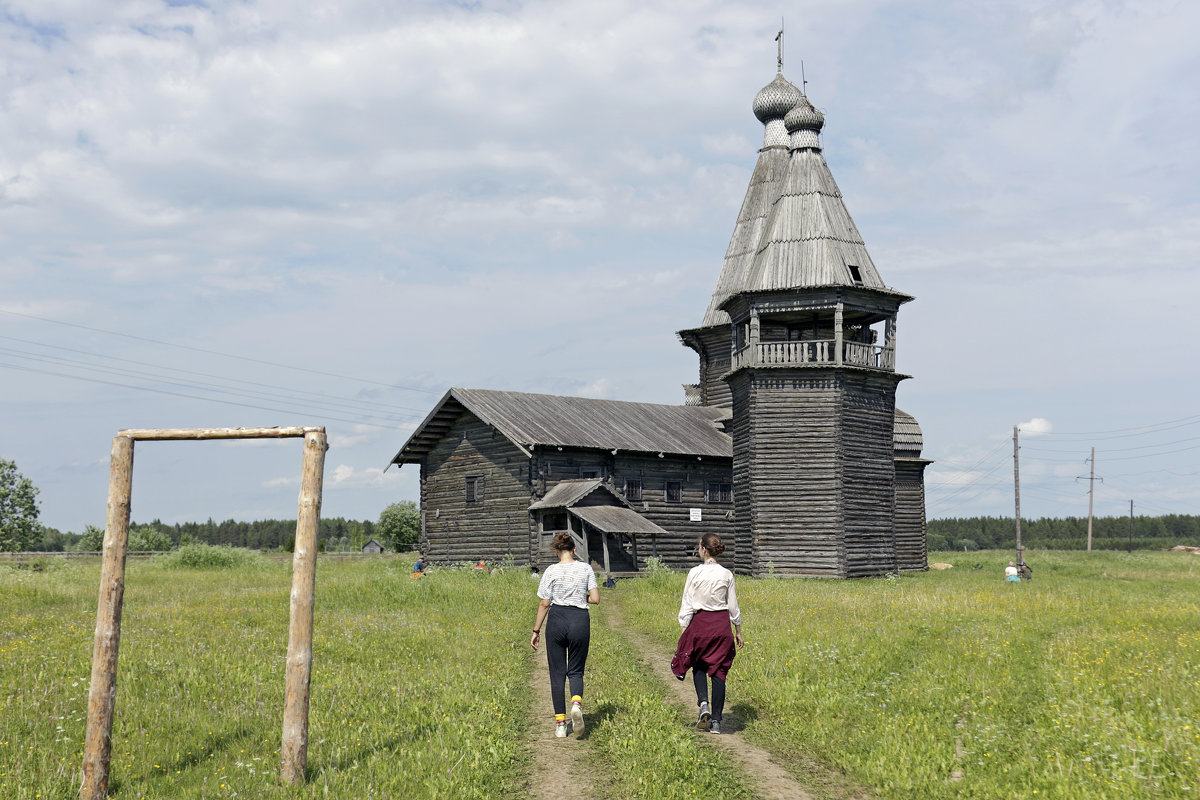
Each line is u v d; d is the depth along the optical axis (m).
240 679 10.84
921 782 7.13
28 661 11.89
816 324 39.50
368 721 8.98
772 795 7.12
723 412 46.81
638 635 16.44
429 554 40.38
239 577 33.09
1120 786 6.64
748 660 11.99
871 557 35.22
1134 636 14.33
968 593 25.00
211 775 7.27
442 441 40.75
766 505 35.09
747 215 49.62
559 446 35.97
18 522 69.06
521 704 10.33
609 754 8.08
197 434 7.31
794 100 50.31
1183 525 162.38
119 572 7.03
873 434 36.09
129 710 9.16
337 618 17.09
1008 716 8.95
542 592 9.00
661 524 39.53
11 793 6.59
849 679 10.66
